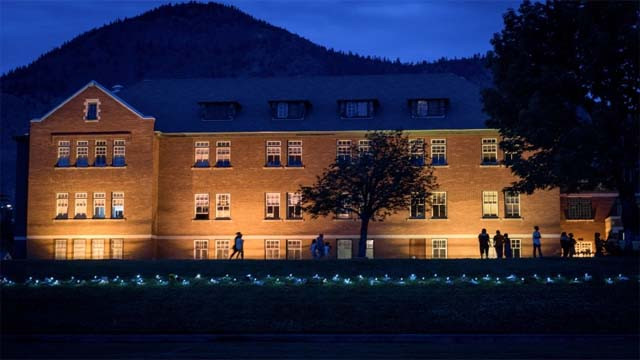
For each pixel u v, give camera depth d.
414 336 25.64
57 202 61.38
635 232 44.12
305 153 62.03
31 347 24.39
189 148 62.62
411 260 41.31
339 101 63.03
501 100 46.41
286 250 61.59
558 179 44.56
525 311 28.83
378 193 52.38
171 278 36.38
